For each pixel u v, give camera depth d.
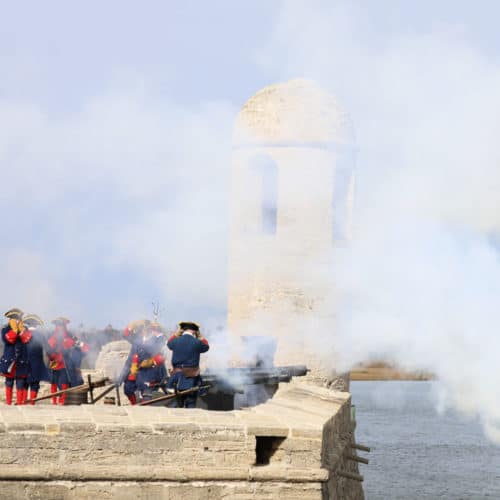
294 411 44.22
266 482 38.41
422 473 113.69
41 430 36.91
